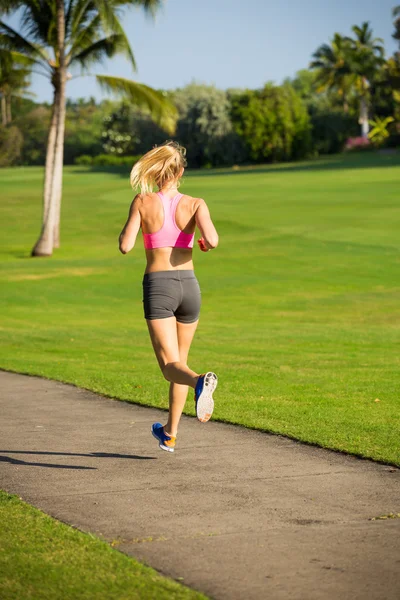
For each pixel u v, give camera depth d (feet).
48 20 133.59
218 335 67.15
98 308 91.50
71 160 476.95
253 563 15.46
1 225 196.34
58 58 135.13
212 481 21.53
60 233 174.19
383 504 19.24
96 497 20.20
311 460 23.70
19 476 22.45
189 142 410.93
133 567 15.17
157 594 13.94
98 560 15.55
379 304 88.94
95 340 63.46
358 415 30.45
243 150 405.18
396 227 149.69
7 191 271.90
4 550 16.12
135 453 25.04
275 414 30.68
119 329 72.90
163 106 136.98
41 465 23.70
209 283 107.24
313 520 18.07
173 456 24.48
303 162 377.91
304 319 80.38
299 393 36.22
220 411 31.37
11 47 133.18
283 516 18.39
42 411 32.71
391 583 14.46
